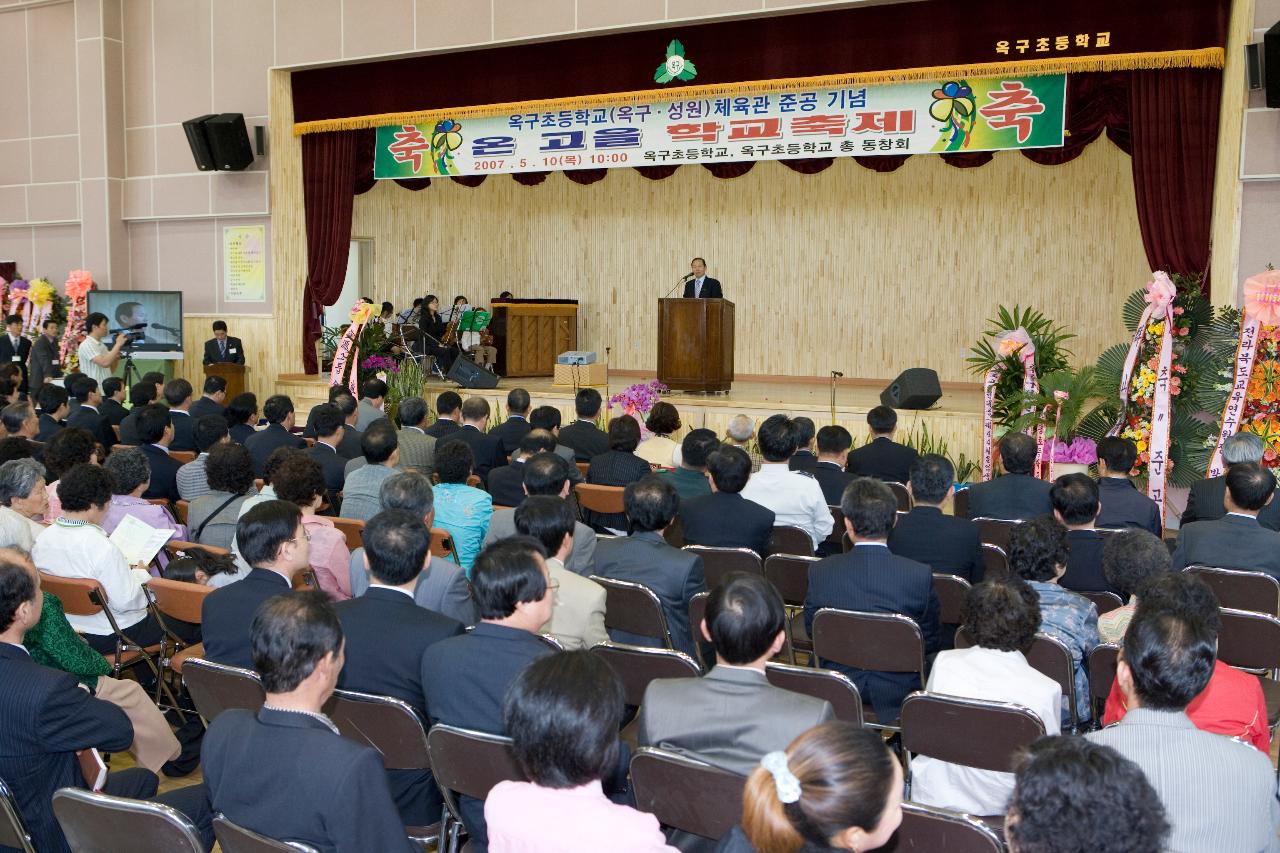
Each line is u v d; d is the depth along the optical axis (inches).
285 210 448.8
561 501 137.0
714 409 373.7
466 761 97.2
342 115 427.2
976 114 327.0
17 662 100.3
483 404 267.7
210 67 452.4
